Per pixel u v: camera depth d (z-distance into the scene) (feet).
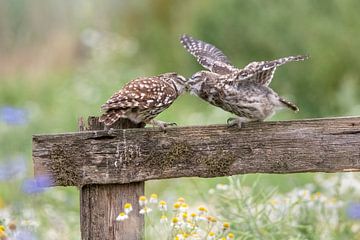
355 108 65.10
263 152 26.37
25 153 56.03
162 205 28.30
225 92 31.55
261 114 31.76
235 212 32.42
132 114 29.45
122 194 26.08
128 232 26.08
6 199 42.98
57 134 25.61
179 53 93.50
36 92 91.50
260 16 84.43
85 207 26.08
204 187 43.50
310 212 34.65
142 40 101.04
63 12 117.80
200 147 26.21
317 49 77.97
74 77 93.61
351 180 38.63
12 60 113.70
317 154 26.45
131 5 106.52
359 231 36.09
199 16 89.25
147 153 25.95
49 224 39.29
